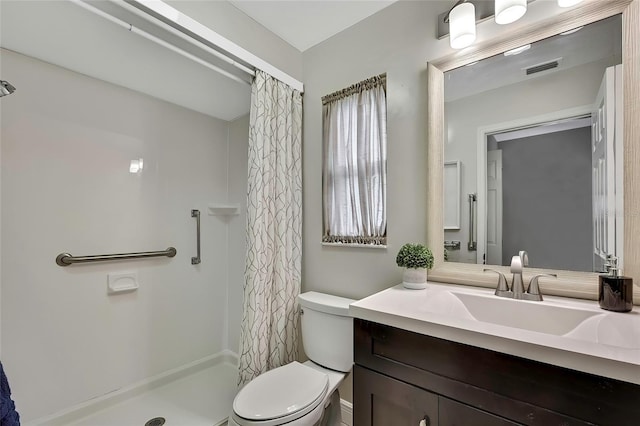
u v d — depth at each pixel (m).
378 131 1.60
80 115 1.69
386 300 1.12
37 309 1.54
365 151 1.65
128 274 1.88
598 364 0.63
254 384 1.27
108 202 1.80
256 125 1.63
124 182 1.88
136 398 1.86
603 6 1.03
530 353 0.71
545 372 0.70
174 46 1.31
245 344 1.59
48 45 1.41
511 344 0.74
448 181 1.38
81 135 1.70
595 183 1.06
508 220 1.24
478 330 0.79
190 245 2.21
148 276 1.98
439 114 1.39
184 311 2.17
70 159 1.66
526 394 0.72
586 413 0.65
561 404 0.68
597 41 1.06
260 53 1.68
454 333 0.82
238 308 2.35
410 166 1.48
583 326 0.90
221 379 2.12
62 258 1.61
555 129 1.14
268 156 1.68
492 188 1.28
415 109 1.47
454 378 0.83
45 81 1.57
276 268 1.75
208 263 2.33
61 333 1.61
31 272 1.52
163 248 2.06
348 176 1.71
